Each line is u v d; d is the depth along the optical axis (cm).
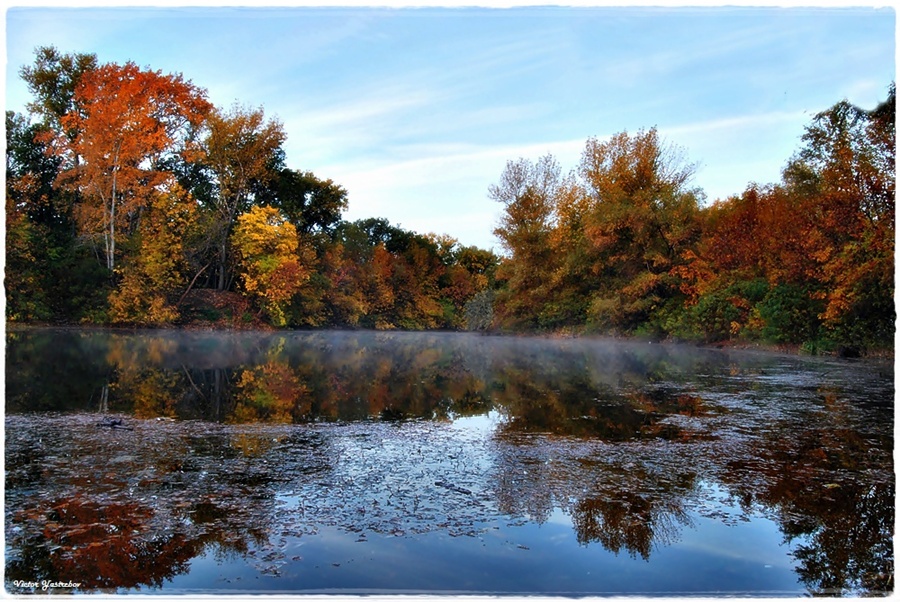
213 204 3512
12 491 494
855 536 429
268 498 484
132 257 2880
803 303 1956
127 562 376
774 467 581
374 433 720
